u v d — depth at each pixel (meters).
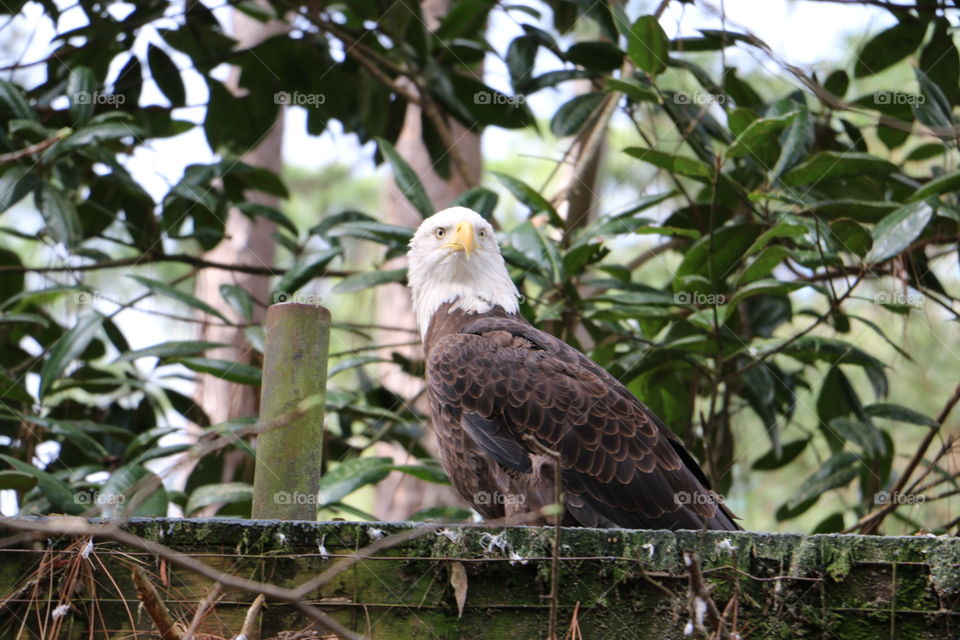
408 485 15.07
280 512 5.81
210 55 12.23
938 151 10.62
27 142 10.52
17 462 7.89
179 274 15.93
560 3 12.03
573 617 4.79
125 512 4.25
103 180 11.61
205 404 12.90
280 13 12.38
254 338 9.05
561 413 7.10
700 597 4.18
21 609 4.84
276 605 4.85
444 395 7.41
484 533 4.92
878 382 9.66
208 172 10.91
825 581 4.79
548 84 10.62
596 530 4.90
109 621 4.85
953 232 9.88
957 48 10.32
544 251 9.15
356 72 12.19
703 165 8.75
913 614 4.72
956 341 12.59
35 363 10.44
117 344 10.51
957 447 9.05
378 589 4.88
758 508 14.82
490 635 4.83
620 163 14.50
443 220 8.70
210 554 4.91
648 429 7.15
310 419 5.91
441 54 11.87
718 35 10.09
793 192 9.19
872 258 8.27
